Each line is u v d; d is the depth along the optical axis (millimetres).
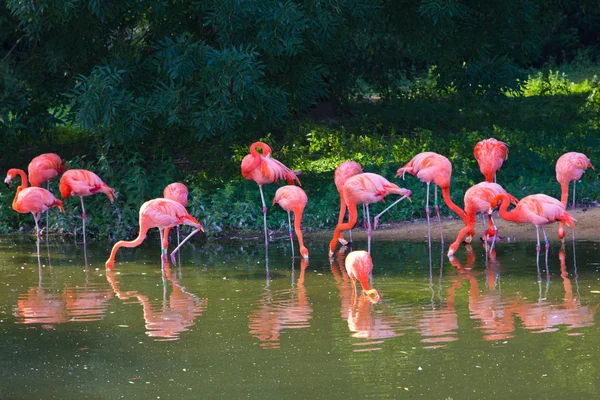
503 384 6359
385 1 19203
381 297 9305
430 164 12211
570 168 13188
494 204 11336
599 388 6223
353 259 9320
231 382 6570
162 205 11359
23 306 9258
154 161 17609
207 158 18781
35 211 12602
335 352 7270
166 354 7355
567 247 11977
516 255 11562
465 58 20234
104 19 14914
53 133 21438
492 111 24250
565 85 30594
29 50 18391
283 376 6680
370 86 27234
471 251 12023
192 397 6273
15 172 14242
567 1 27734
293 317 8516
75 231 14469
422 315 8445
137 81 16016
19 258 12398
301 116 23406
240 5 14484
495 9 19016
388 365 6867
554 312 8406
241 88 14555
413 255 11836
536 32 20578
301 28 14797
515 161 17750
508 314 8391
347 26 17594
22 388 6547
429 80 29844
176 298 9516
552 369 6668
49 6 14461
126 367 7016
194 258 12164
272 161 13273
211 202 15273
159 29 17172
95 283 10445
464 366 6793
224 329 8125
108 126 14891
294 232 14344
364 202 11836
